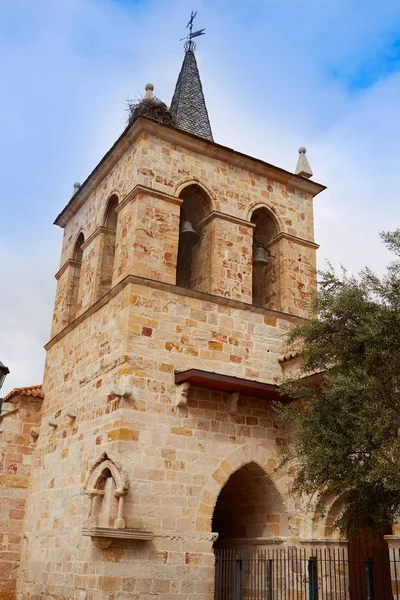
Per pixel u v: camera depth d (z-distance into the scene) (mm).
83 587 15406
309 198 22703
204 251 20141
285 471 17969
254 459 17641
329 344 13164
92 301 20156
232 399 17531
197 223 20797
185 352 17562
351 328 12766
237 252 19984
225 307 18766
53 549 18125
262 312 19469
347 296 12680
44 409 22109
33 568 19422
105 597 14414
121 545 14969
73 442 18625
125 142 20156
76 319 20422
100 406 17359
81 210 23703
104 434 16641
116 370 16953
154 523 15484
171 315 17703
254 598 17703
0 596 20312
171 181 19469
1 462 21750
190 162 20109
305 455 14023
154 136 19641
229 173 20891
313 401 13227
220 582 16125
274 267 21391
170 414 16672
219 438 17250
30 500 21234
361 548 18344
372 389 11570
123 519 14977
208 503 16453
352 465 11883
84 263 21734
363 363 12055
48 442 20828
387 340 11578
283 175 21875
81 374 19281
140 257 17984
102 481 15812
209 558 15969
